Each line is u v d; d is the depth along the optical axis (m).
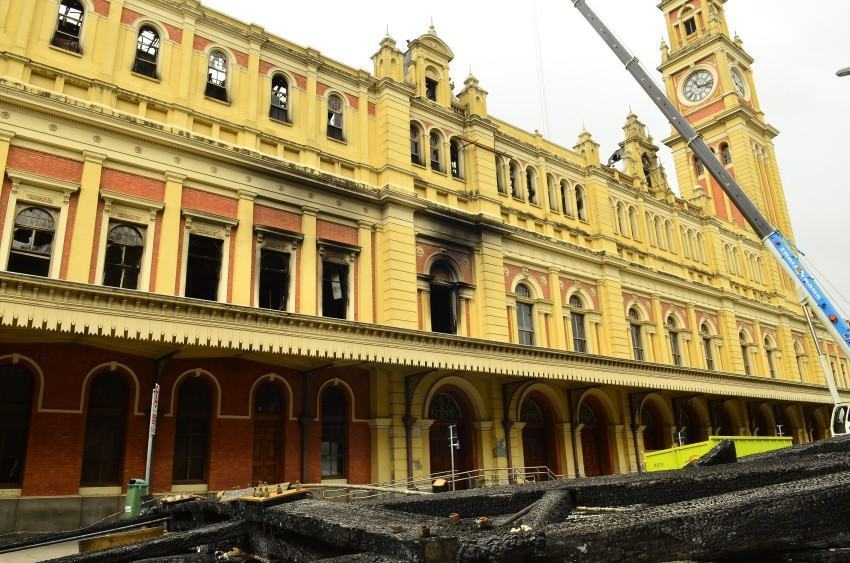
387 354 17.34
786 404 38.03
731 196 19.84
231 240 18.94
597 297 30.06
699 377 27.92
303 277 20.03
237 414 17.45
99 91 17.47
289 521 3.81
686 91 51.00
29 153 15.99
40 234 15.91
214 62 20.56
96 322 12.98
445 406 22.88
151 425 13.91
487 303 24.28
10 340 14.34
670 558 2.44
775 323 41.97
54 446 14.68
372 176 23.08
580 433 27.03
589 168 31.98
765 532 2.44
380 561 2.67
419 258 22.98
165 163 18.08
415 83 25.97
